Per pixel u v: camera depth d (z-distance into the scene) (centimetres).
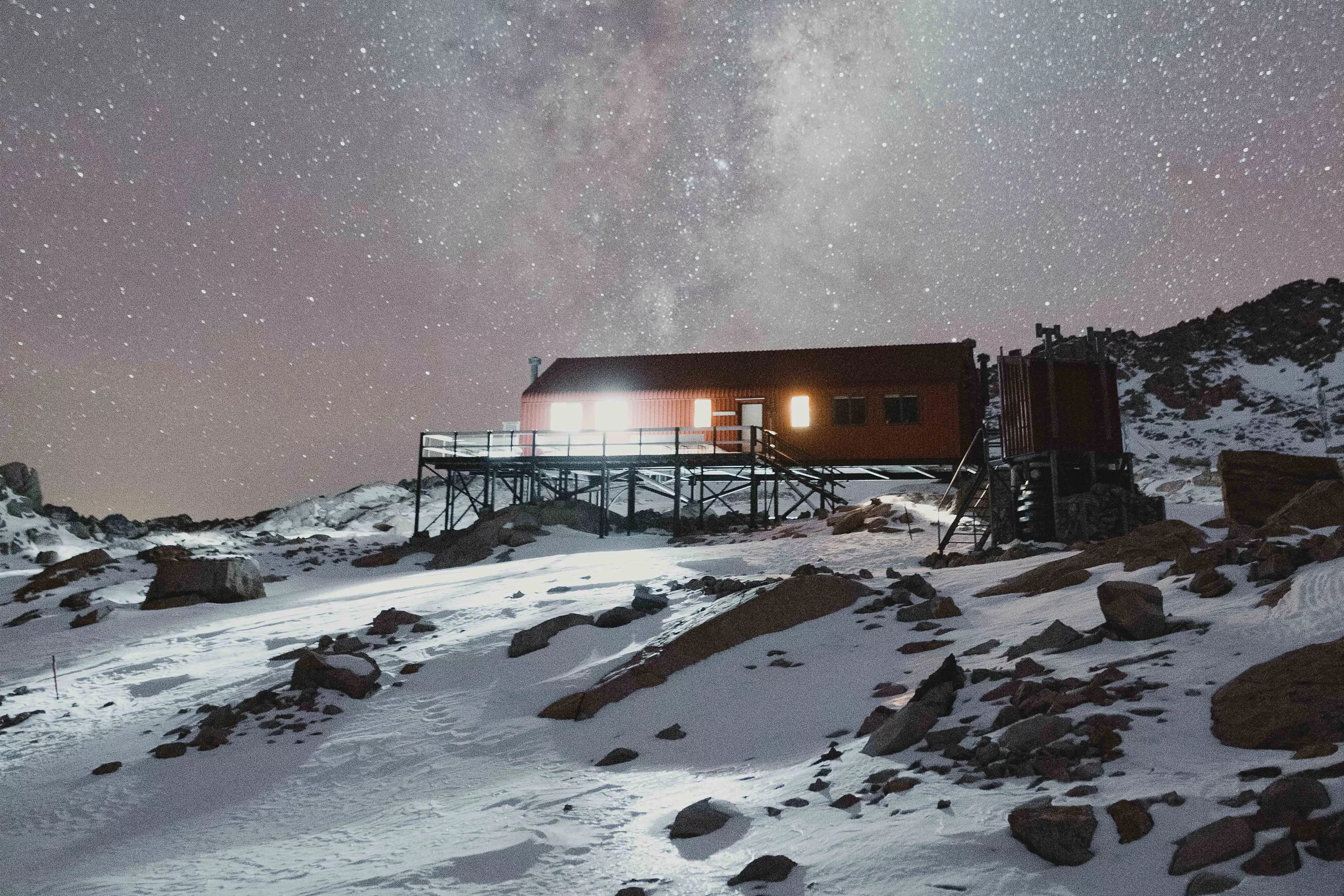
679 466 3067
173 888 633
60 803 956
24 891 715
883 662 965
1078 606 995
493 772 872
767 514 3095
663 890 499
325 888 570
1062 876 420
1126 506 1778
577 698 1020
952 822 504
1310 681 567
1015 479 2052
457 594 1925
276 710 1168
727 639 1116
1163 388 6372
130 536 4362
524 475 3506
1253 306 7650
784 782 666
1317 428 5197
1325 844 382
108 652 1864
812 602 1191
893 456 3428
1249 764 498
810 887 464
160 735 1159
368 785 889
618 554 2411
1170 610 855
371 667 1251
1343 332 6588
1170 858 409
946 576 1414
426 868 570
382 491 5625
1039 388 1967
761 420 3562
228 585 2483
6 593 2817
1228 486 1427
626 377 3784
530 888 528
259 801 884
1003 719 650
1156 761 528
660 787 734
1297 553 869
